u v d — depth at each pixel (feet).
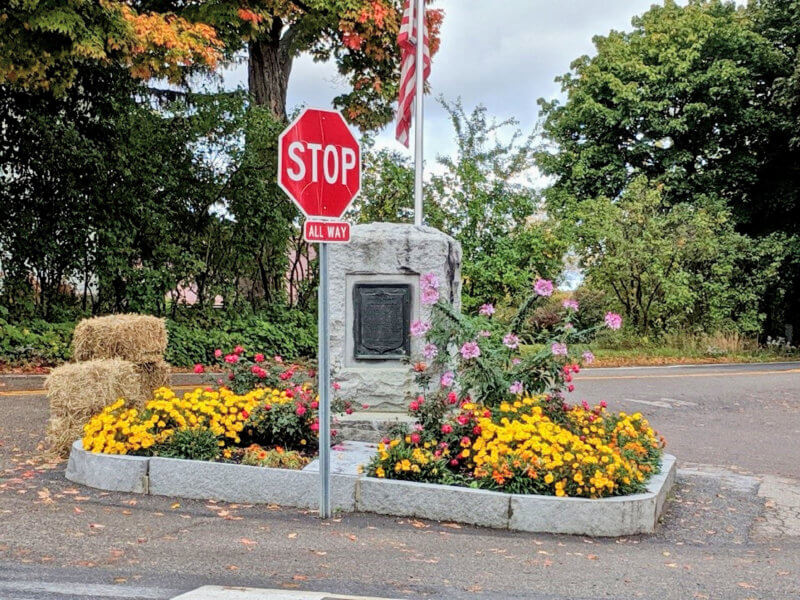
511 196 61.05
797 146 87.10
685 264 77.41
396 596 13.55
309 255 63.00
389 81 62.54
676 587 15.19
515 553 16.94
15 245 48.06
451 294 27.14
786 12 91.71
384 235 26.18
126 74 50.83
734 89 88.28
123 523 17.46
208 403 22.68
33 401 34.01
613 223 75.51
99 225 50.44
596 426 22.91
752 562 17.51
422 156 28.50
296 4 56.54
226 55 56.65
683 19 89.56
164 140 52.90
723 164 92.43
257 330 53.62
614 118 89.71
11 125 48.14
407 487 19.52
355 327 26.35
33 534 16.16
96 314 51.67
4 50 39.37
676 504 22.36
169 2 53.06
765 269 82.33
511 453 19.95
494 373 22.88
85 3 39.78
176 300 55.36
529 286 59.21
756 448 32.01
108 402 24.00
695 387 50.42
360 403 25.91
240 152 54.65
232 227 56.49
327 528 17.99
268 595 13.04
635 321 78.13
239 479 20.04
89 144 49.52
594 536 18.92
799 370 65.00
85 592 12.91
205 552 15.60
